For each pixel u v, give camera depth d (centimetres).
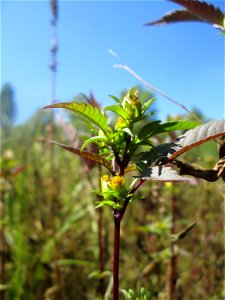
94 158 13
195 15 20
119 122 13
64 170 51
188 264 37
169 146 13
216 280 34
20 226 38
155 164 12
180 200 40
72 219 42
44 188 46
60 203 45
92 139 13
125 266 37
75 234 43
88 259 39
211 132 13
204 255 35
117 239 13
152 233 35
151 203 34
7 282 36
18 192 41
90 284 37
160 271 31
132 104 13
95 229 40
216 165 14
